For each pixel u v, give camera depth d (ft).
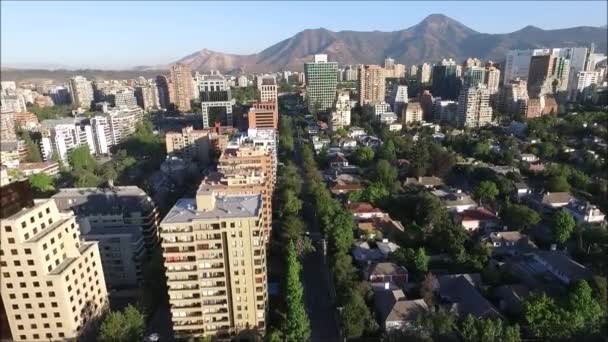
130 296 554.87
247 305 431.84
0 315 389.80
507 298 479.82
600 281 469.16
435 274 557.33
